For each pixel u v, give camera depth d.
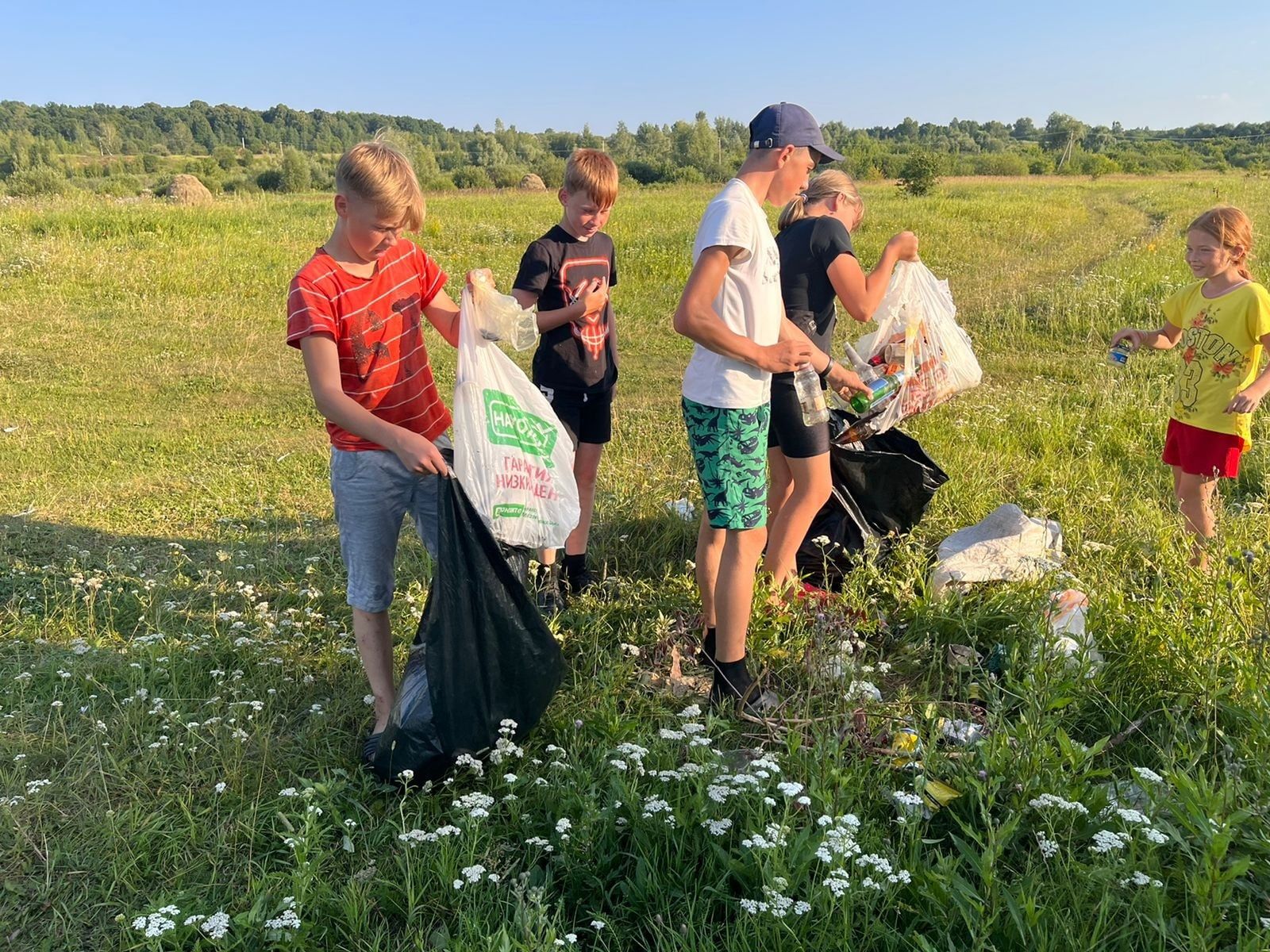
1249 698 3.13
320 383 2.97
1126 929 2.22
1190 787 2.39
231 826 2.88
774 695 3.46
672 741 3.12
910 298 4.45
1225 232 4.32
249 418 7.83
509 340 3.21
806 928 2.26
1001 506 4.75
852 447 4.55
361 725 3.38
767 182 3.30
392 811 2.90
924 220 22.42
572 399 4.37
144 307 11.32
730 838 2.63
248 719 3.31
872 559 4.41
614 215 23.08
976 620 3.94
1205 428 4.48
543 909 2.24
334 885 2.62
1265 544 4.43
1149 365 8.60
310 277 2.97
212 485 6.14
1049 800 2.47
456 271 14.79
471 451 3.12
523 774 2.98
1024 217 23.78
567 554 4.54
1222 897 2.18
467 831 2.64
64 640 4.04
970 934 2.21
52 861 2.71
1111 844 2.26
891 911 2.38
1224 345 4.37
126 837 2.79
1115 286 12.11
